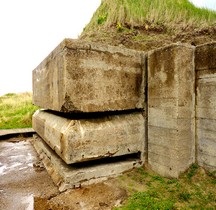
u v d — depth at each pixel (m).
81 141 2.44
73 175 2.39
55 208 2.06
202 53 2.43
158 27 6.42
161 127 2.59
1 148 4.86
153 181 2.47
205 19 6.24
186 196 2.09
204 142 2.46
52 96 2.97
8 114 9.26
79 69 2.41
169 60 2.44
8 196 2.39
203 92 2.45
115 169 2.64
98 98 2.55
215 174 2.33
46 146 3.88
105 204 2.04
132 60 2.79
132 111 2.95
